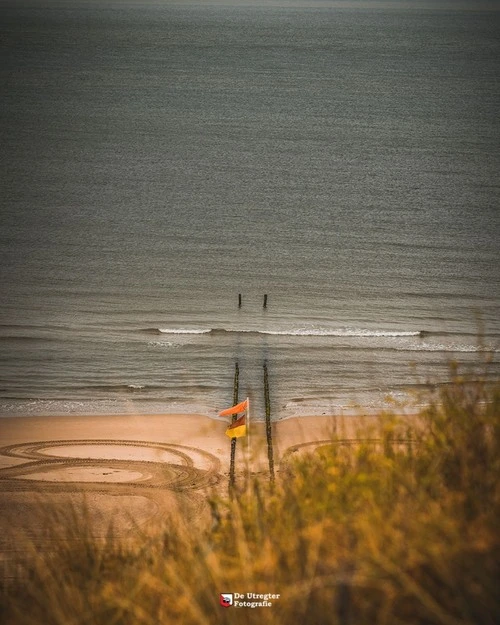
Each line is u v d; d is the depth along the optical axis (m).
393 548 14.23
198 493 66.25
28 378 102.62
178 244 173.75
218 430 85.25
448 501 16.12
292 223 193.88
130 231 184.50
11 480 70.81
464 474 17.31
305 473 21.23
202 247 171.62
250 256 164.88
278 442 77.06
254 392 97.50
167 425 87.38
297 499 19.34
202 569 17.12
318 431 81.06
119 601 16.70
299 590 14.55
